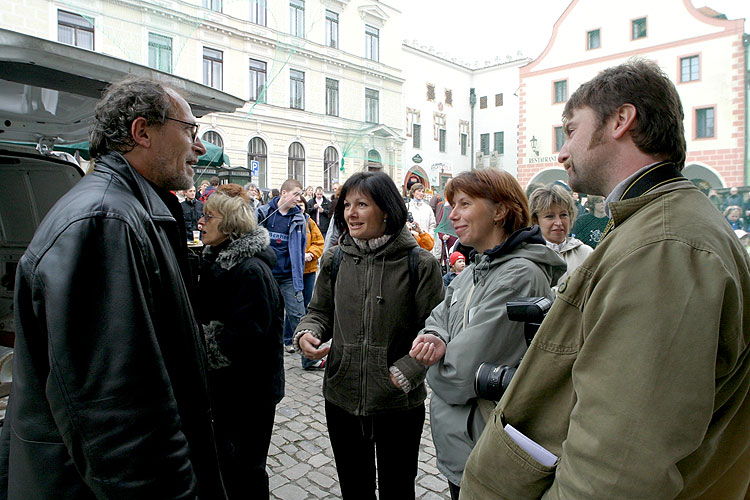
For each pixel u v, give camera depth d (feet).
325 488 7.93
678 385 2.12
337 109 67.26
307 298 16.25
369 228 5.60
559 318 2.77
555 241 8.22
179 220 4.26
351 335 5.62
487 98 108.88
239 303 6.18
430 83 100.42
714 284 2.19
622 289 2.33
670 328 2.17
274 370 6.59
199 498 3.87
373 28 70.08
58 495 3.17
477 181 4.84
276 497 7.66
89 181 3.55
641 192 2.66
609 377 2.26
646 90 2.73
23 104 7.57
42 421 3.18
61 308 2.95
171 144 4.00
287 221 14.93
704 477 2.60
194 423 3.85
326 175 67.10
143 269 3.35
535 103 75.05
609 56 67.21
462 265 13.39
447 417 4.45
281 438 9.64
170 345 3.68
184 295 3.83
